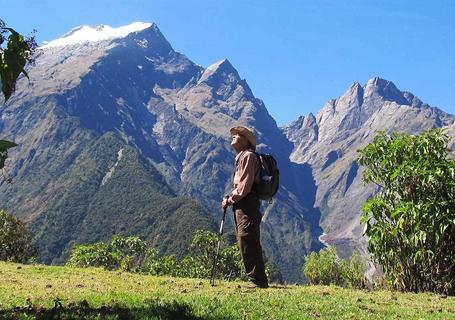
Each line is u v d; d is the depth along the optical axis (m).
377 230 13.24
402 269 13.11
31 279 10.51
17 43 4.12
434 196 12.80
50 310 6.48
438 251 12.70
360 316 7.98
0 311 6.29
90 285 9.70
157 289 9.45
